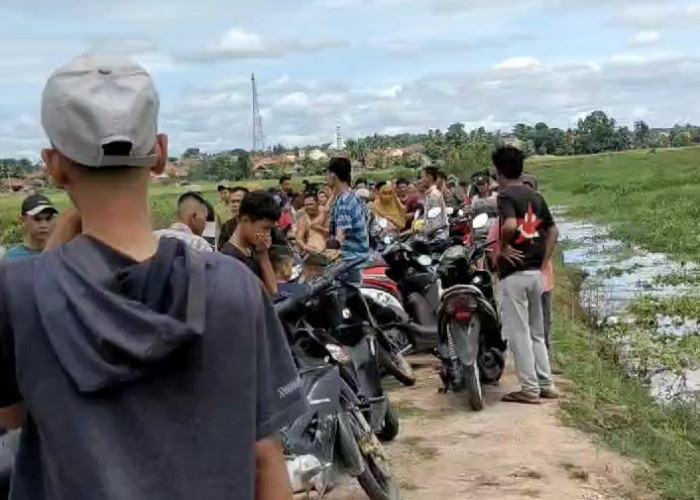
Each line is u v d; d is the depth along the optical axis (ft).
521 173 25.67
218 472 5.74
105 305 5.63
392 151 232.53
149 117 5.92
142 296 5.73
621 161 261.03
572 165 267.80
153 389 5.67
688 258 68.74
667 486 19.89
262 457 6.27
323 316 19.86
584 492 19.44
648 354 35.76
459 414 25.16
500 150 25.57
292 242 36.94
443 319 25.64
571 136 354.74
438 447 22.33
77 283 5.74
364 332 20.93
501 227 25.34
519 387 27.58
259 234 19.16
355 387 18.60
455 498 19.12
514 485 19.80
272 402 6.21
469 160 122.72
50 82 5.87
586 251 78.23
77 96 5.74
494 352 26.63
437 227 36.68
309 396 15.98
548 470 20.71
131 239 5.96
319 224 38.55
